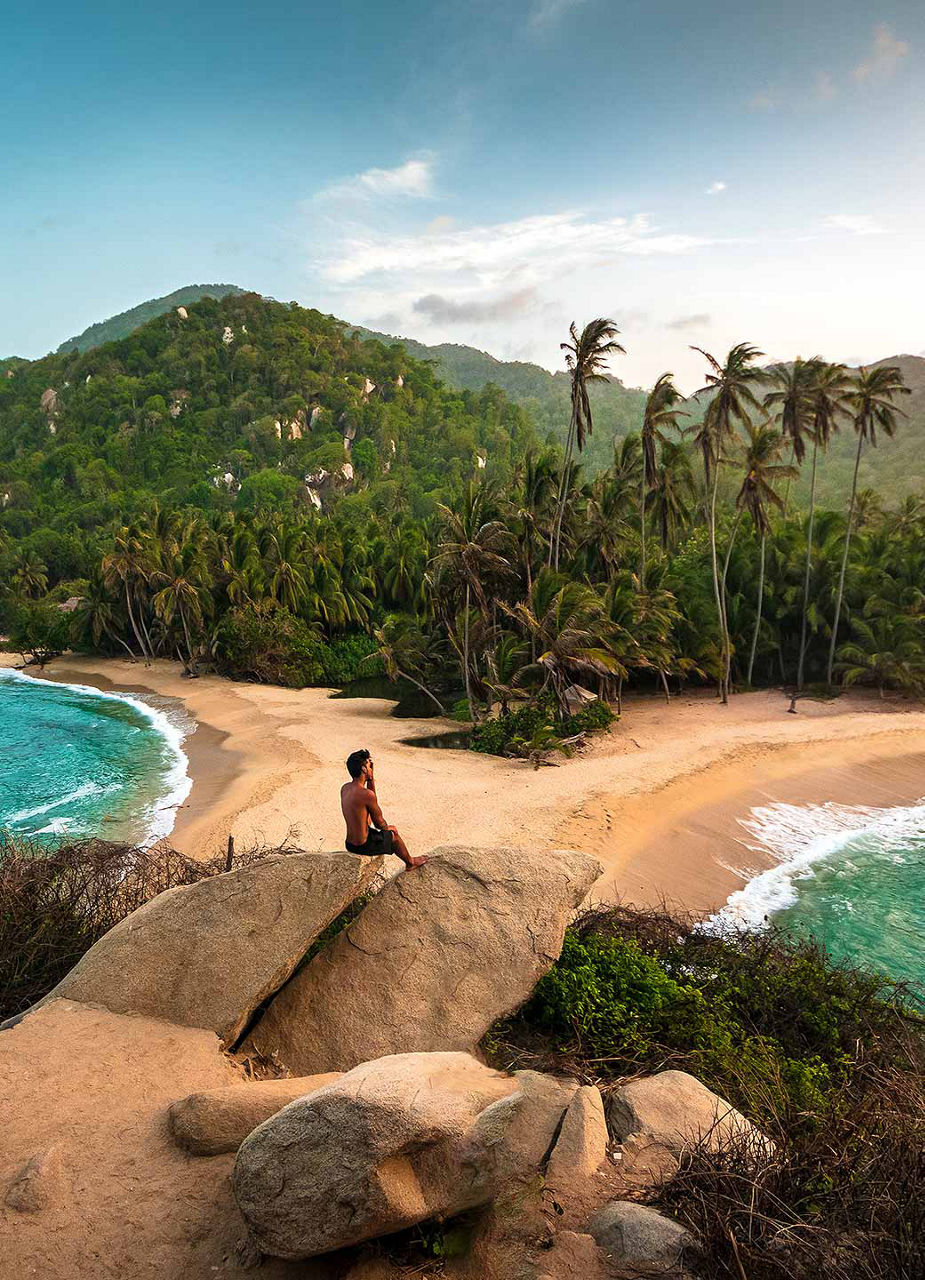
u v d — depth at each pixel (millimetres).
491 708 40906
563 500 46125
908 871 22406
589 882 8117
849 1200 4793
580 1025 8984
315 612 68438
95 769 35562
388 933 7461
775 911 19703
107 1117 5461
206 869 11219
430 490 170000
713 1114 6336
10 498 163125
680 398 43750
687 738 35812
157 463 174875
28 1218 4527
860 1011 10891
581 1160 5586
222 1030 6582
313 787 28344
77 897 9688
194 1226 4590
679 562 54844
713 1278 4414
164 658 73062
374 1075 4797
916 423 184250
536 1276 4496
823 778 30859
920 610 44500
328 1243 4180
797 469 41844
